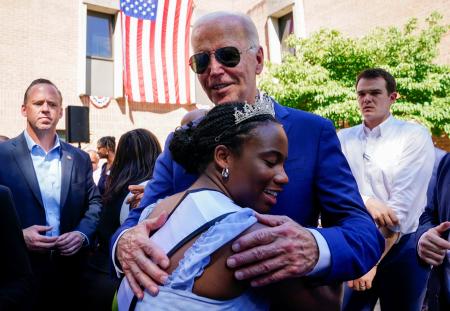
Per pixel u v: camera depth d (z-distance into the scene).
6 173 2.95
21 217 2.93
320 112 9.38
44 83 3.18
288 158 1.44
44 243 2.77
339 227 1.28
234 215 1.00
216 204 1.04
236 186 1.11
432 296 2.10
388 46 9.38
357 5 12.02
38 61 11.08
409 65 8.84
